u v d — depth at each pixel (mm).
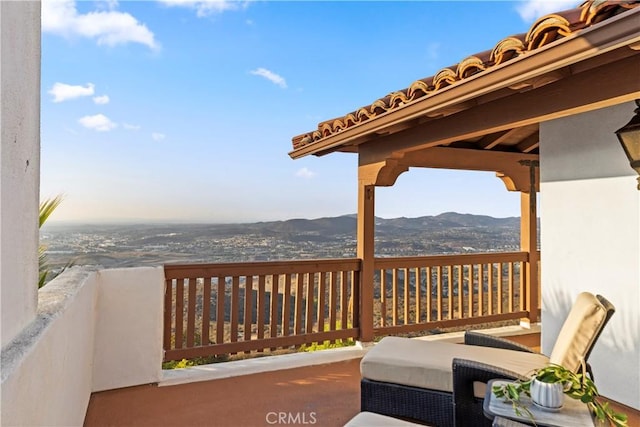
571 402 1903
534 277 5391
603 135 3305
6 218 1086
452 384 2471
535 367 2549
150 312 3475
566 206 3629
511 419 1771
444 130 3303
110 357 3326
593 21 1611
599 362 3285
